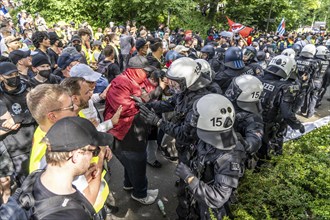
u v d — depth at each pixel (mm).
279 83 3543
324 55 6797
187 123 2533
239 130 2934
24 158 2920
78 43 6281
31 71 4039
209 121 2105
